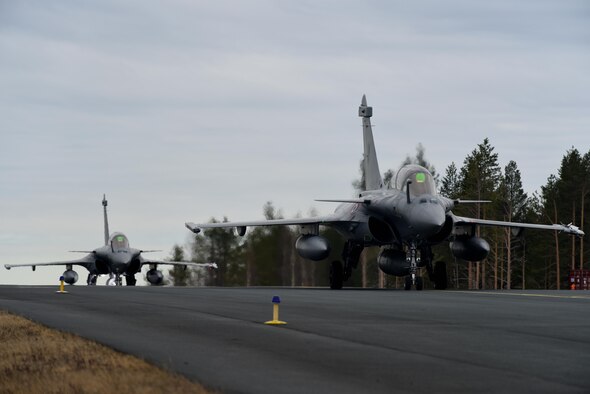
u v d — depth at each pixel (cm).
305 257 12312
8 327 5359
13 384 3538
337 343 4544
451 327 5309
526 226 11956
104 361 3947
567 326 5391
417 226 10612
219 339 4694
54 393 3319
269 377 3575
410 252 11119
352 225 11969
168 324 5447
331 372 3697
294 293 9269
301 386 3400
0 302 7406
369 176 13862
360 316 6016
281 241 19762
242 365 3853
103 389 3331
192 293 9019
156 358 4041
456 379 3553
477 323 5550
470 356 4131
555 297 8475
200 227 11931
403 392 3303
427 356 4125
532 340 4700
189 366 3822
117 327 5288
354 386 3406
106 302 7400
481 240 12012
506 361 3991
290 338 4741
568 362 3975
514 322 5625
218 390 3294
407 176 11138
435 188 11069
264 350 4291
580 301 7744
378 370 3747
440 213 10562
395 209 11000
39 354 4244
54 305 7038
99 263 19125
